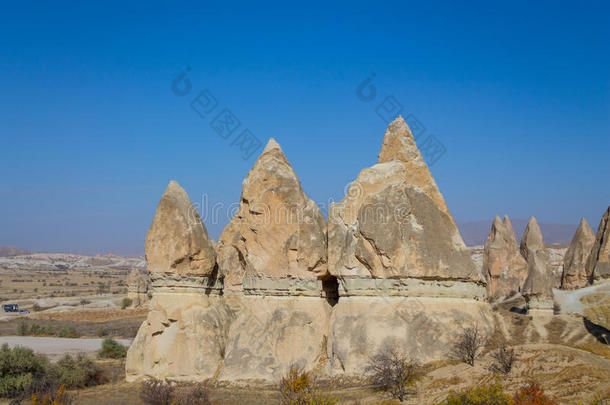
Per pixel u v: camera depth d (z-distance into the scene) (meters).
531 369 34.22
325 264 44.06
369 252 40.91
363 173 44.41
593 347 38.03
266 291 44.38
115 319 100.50
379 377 36.09
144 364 44.22
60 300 143.88
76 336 78.06
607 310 46.62
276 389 39.41
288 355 42.28
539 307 49.91
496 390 29.67
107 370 49.53
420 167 45.84
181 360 43.22
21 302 140.75
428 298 40.41
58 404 36.59
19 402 39.19
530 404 28.53
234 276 57.81
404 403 32.59
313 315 43.31
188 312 44.09
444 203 45.59
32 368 44.31
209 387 40.88
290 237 44.28
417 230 40.91
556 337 40.97
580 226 72.81
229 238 60.16
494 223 69.81
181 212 44.94
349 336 40.12
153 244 45.00
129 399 38.94
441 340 39.22
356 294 41.28
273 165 45.66
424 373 36.56
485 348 39.19
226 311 47.16
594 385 30.94
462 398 29.66
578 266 70.94
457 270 40.72
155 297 44.72
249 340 43.31
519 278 67.06
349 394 35.44
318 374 40.66
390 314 40.00
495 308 55.94
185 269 44.56
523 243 71.69
